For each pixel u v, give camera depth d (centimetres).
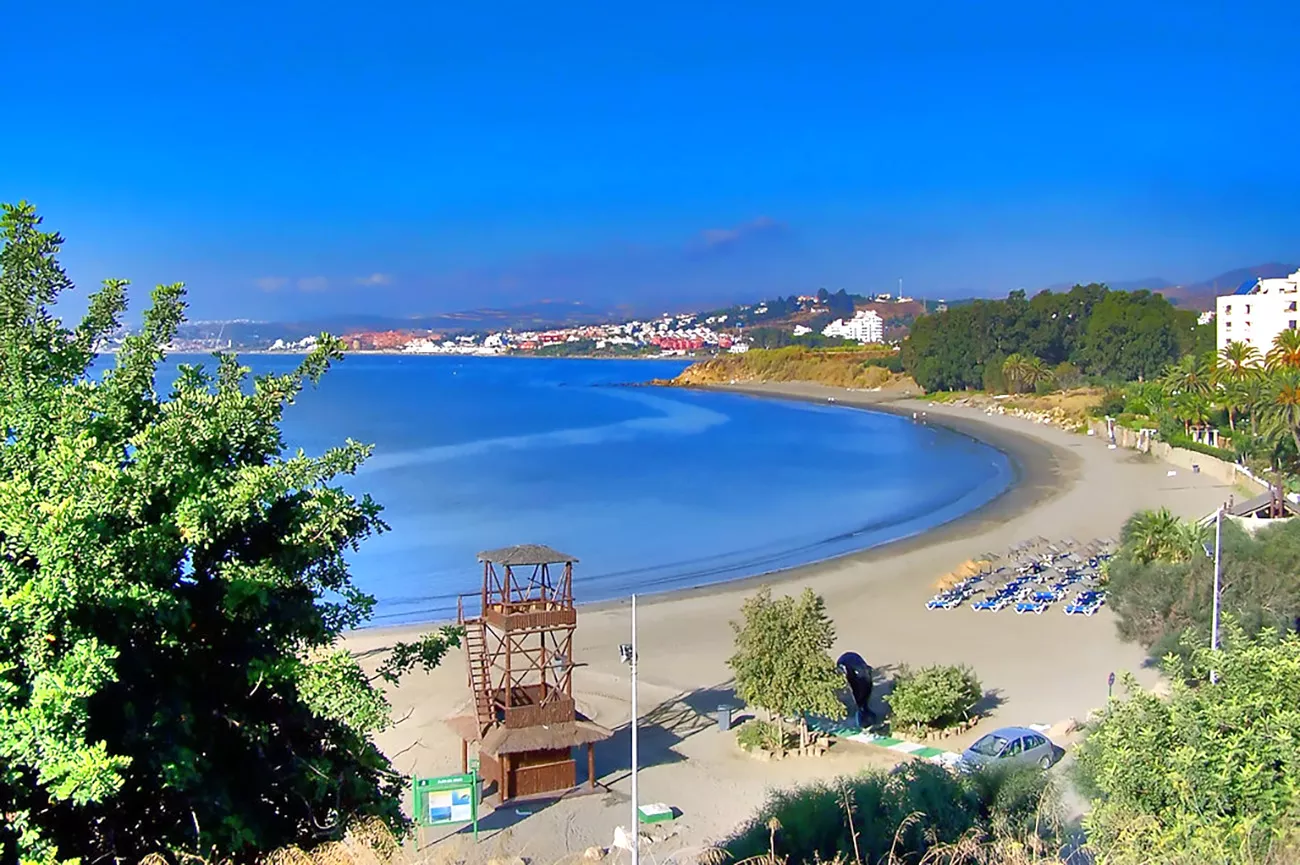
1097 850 1313
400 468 11250
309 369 1331
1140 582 3803
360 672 1170
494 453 12662
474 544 7394
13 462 1086
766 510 8875
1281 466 8881
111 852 969
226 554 1174
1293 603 3412
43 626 865
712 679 4275
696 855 2292
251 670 1094
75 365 1268
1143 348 18075
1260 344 14562
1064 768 2420
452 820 2786
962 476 10706
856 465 11694
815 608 3456
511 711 3023
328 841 1100
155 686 1055
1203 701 1360
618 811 2920
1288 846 1153
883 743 3409
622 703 3962
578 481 10425
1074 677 4069
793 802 1675
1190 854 1162
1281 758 1256
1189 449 10575
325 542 1202
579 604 5731
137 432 1189
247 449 1272
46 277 1248
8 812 874
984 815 1547
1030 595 5325
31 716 817
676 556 7056
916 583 6009
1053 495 9175
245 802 1097
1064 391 17962
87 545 912
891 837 1475
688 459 12219
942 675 3562
